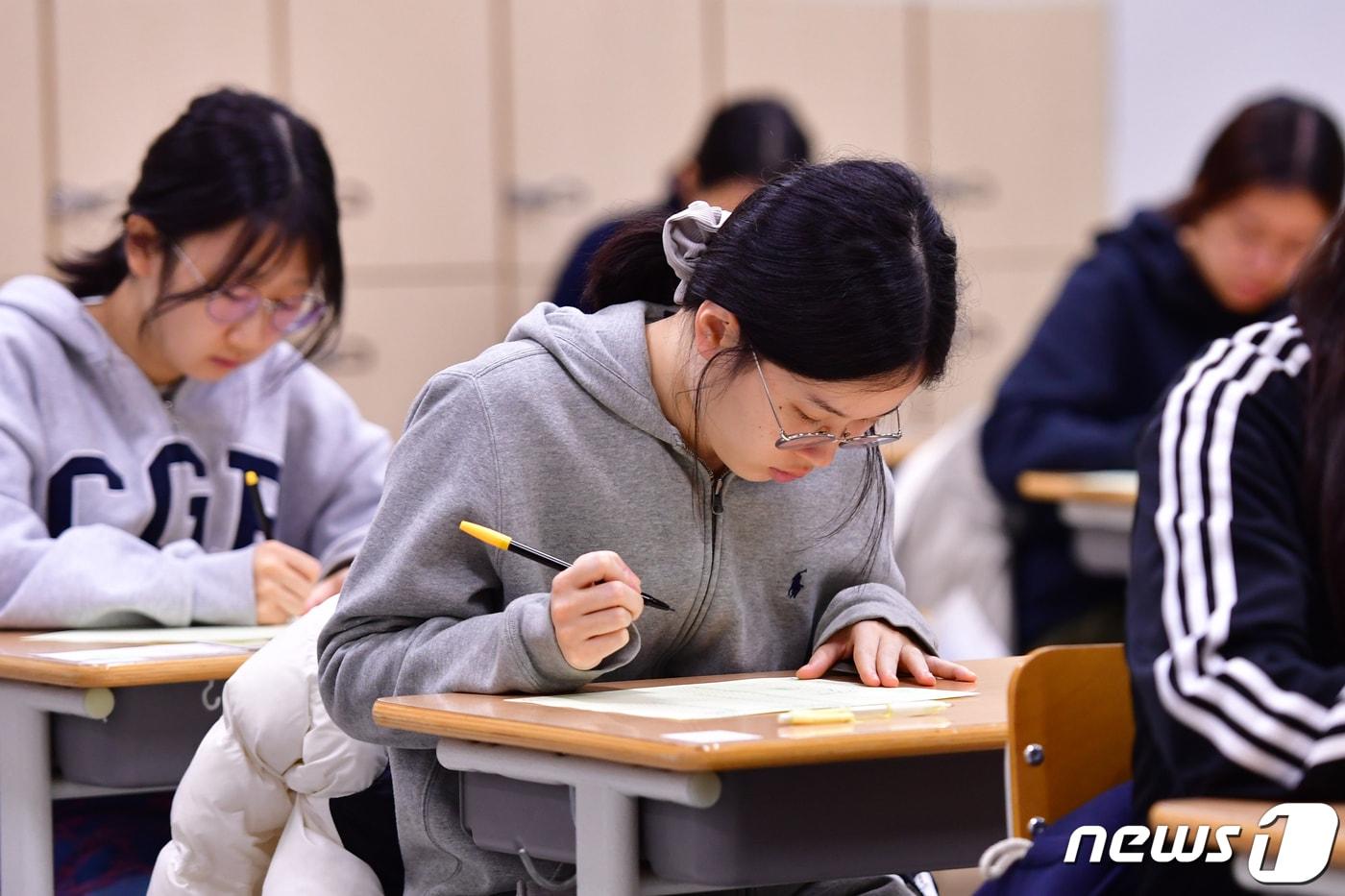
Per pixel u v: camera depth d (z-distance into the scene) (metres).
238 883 3.36
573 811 2.68
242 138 4.32
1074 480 6.25
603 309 3.30
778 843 2.51
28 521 4.31
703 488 3.16
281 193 4.29
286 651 3.29
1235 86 10.63
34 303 4.54
